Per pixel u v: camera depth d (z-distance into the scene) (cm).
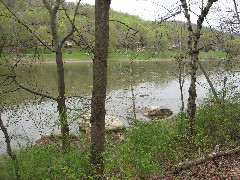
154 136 951
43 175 833
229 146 998
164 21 1291
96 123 805
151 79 4538
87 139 927
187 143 943
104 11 757
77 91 3391
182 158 878
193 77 1154
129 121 2028
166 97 3203
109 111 2489
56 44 1091
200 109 1291
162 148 905
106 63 789
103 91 796
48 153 892
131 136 977
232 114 1176
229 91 1420
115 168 746
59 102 1102
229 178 752
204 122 1153
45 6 1078
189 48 1177
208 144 955
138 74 5116
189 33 1173
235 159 885
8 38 1049
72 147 918
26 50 1159
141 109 2564
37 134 1677
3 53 1087
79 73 5331
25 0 1153
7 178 893
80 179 766
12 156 927
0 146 1542
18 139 1628
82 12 1135
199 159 726
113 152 809
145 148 914
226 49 1597
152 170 761
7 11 1070
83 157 816
